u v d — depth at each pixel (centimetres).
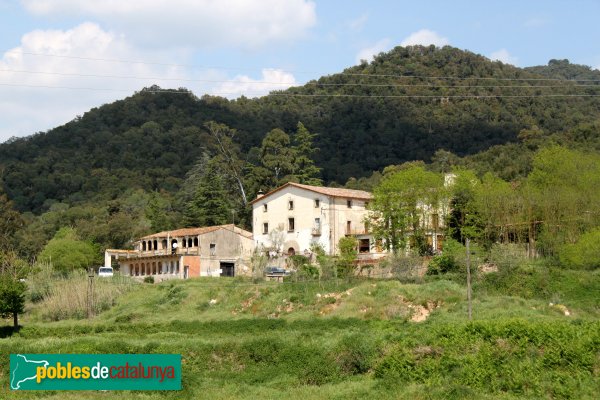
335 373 4150
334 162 17788
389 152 18425
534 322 4216
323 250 8544
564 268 6738
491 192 7862
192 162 18900
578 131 13450
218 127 14675
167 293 7812
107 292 7919
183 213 13688
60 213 15000
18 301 6562
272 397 3703
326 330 5566
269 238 9819
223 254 10081
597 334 3766
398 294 6356
